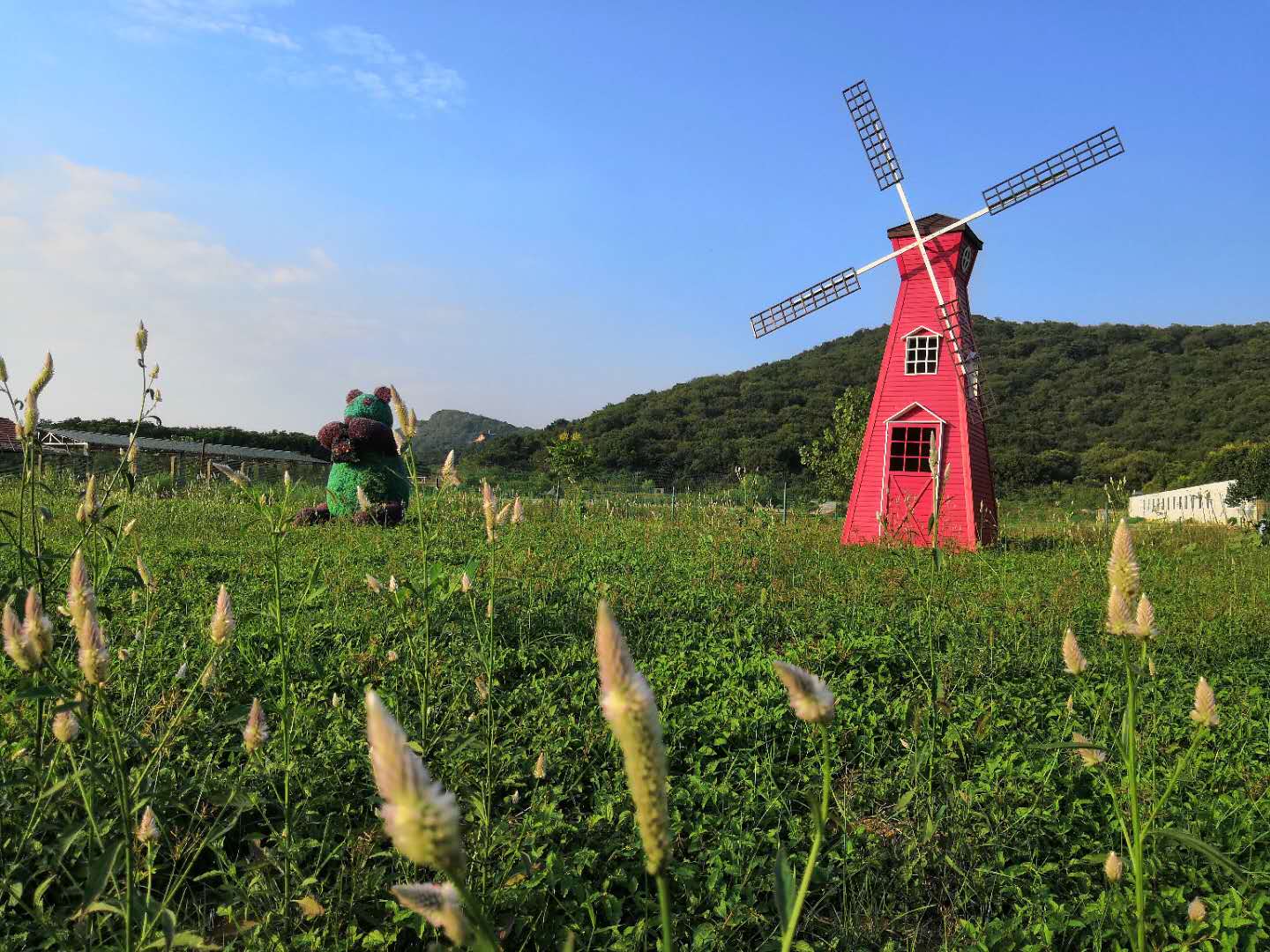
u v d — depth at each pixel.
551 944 3.72
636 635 8.77
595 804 4.99
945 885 4.21
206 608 8.16
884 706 6.69
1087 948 3.80
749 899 4.12
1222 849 4.38
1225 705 6.93
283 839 3.40
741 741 6.02
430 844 0.76
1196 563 16.02
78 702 2.21
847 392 34.16
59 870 3.34
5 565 5.40
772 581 11.53
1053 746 2.58
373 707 0.81
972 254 21.69
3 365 3.65
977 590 11.45
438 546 13.43
